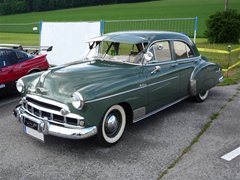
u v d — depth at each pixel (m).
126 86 4.85
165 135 5.29
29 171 4.22
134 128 5.59
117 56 5.59
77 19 43.75
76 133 4.36
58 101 4.48
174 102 6.16
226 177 4.01
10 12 70.06
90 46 6.04
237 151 4.68
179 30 21.73
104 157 4.56
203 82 6.65
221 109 6.53
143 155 4.60
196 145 4.89
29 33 30.16
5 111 6.75
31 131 4.84
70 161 4.47
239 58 12.55
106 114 4.65
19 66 7.75
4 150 4.82
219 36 17.12
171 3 56.56
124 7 58.44
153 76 5.39
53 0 70.44
